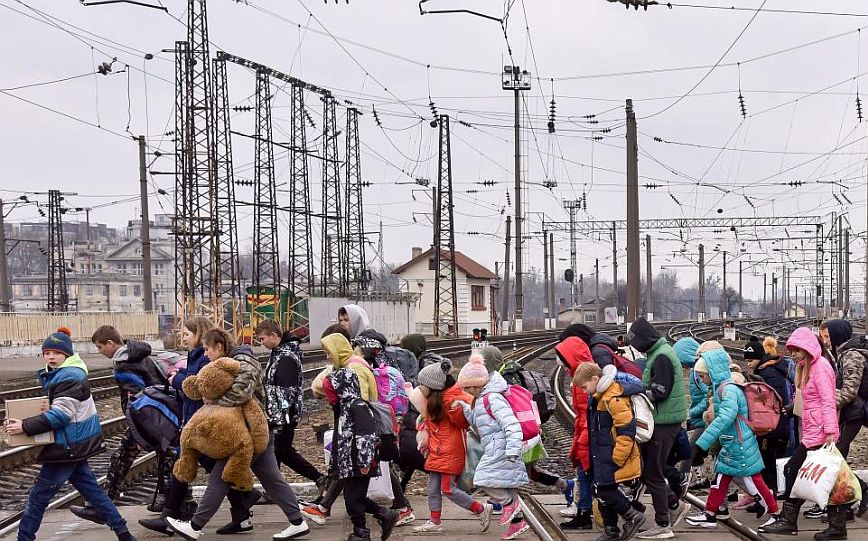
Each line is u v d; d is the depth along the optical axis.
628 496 8.88
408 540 7.87
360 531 7.43
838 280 69.06
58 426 7.05
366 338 8.38
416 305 72.19
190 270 39.53
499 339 50.72
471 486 8.20
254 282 52.25
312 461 13.20
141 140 45.31
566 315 123.81
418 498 10.09
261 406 7.68
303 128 54.75
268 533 8.16
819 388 7.90
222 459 7.49
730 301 166.50
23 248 180.38
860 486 8.09
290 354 8.50
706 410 9.23
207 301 40.19
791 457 8.41
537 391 8.66
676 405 7.84
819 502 7.51
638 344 8.01
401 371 9.49
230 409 7.39
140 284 126.38
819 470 7.61
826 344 8.68
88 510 7.74
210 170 38.59
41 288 132.50
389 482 8.10
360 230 63.88
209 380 7.30
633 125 27.23
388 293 63.25
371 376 7.72
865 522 8.53
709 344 8.34
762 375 9.00
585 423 8.25
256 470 7.83
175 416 8.16
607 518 7.71
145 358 8.38
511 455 7.52
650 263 84.38
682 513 8.45
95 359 39.53
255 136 47.75
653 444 7.80
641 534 7.88
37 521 7.21
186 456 7.43
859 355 8.33
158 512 8.71
